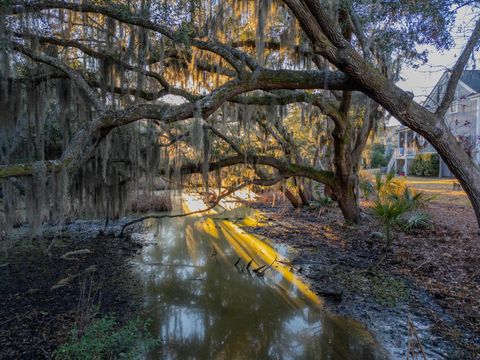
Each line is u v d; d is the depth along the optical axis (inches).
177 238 373.7
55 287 221.0
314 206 519.5
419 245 292.4
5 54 194.2
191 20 204.4
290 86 198.2
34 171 182.7
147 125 307.9
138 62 244.7
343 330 168.6
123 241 350.0
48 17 218.8
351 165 362.9
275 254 307.9
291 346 157.9
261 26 194.5
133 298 210.7
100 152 277.4
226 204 605.9
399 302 193.8
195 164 334.6
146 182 312.7
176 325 178.1
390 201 367.6
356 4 229.0
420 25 230.1
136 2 215.6
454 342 150.0
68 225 404.8
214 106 195.0
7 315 179.8
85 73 260.5
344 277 237.5
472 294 190.9
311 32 162.9
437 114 179.0
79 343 135.4
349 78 187.6
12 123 235.9
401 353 145.8
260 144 394.9
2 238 311.3
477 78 569.9
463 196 502.9
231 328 175.5
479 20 174.7
